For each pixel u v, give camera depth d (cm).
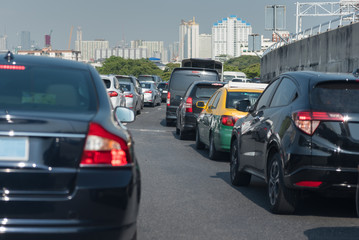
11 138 732
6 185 721
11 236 704
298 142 1190
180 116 3225
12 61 902
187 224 1178
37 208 711
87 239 721
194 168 2039
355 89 1227
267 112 1416
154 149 2638
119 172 746
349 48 6112
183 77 4156
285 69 9306
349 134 1173
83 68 932
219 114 2234
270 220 1234
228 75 11744
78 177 729
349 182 1166
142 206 1345
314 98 1212
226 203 1412
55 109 799
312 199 1495
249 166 1518
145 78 11250
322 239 1080
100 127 755
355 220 1259
